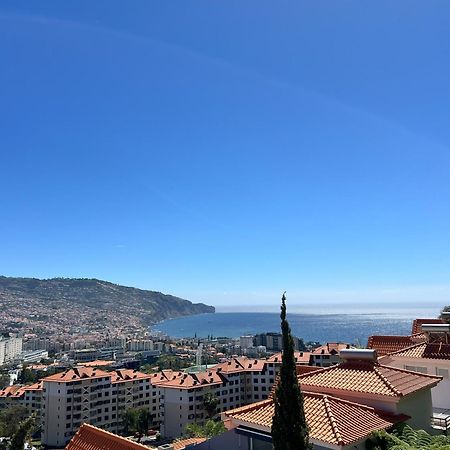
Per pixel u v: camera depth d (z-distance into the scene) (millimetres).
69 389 133750
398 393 17531
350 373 20422
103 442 18906
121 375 150375
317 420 16062
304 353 128250
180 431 127125
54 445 131875
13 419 114625
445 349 24734
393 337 31188
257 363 147875
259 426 16703
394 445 14992
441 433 18984
